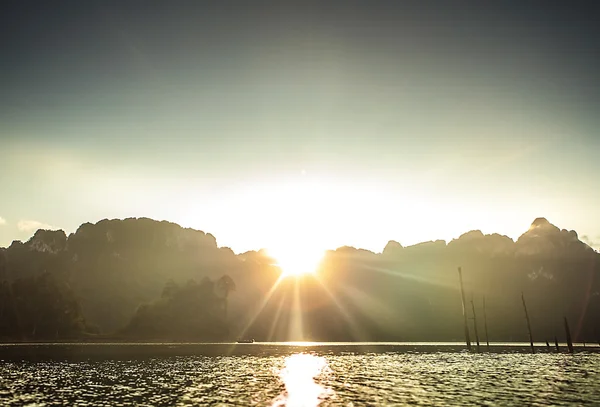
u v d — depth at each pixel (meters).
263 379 66.81
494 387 55.66
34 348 164.12
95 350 151.25
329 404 45.91
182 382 63.06
